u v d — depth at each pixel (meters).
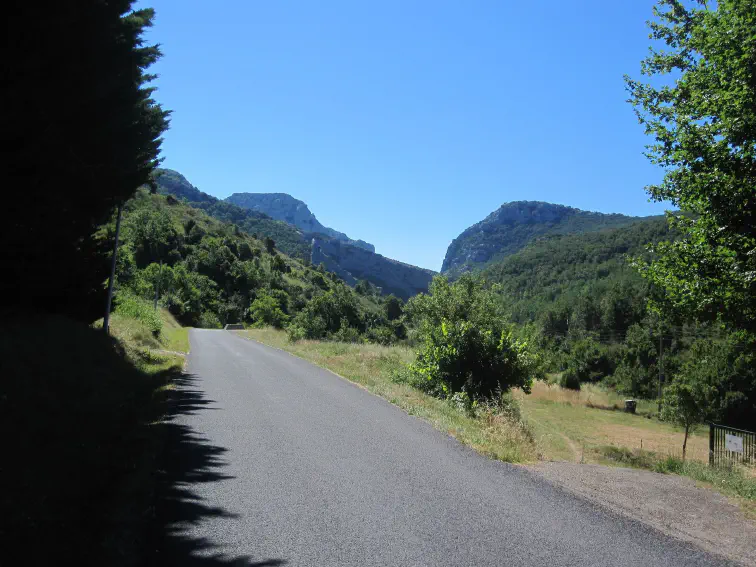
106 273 15.18
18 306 11.45
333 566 3.56
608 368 58.22
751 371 29.05
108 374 11.00
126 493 4.61
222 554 3.67
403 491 5.31
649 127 12.10
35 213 9.87
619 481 6.37
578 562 3.80
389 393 12.34
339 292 37.56
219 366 17.17
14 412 6.03
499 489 5.55
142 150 12.87
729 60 9.86
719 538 4.51
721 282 10.00
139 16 11.23
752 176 9.64
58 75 8.64
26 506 3.92
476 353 14.84
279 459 6.31
